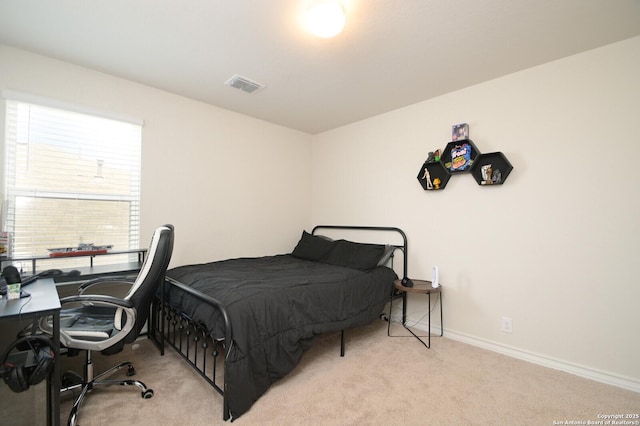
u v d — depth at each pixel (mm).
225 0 1576
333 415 1604
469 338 2561
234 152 3232
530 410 1664
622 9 1618
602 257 1984
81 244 2330
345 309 2256
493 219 2461
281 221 3701
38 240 2180
